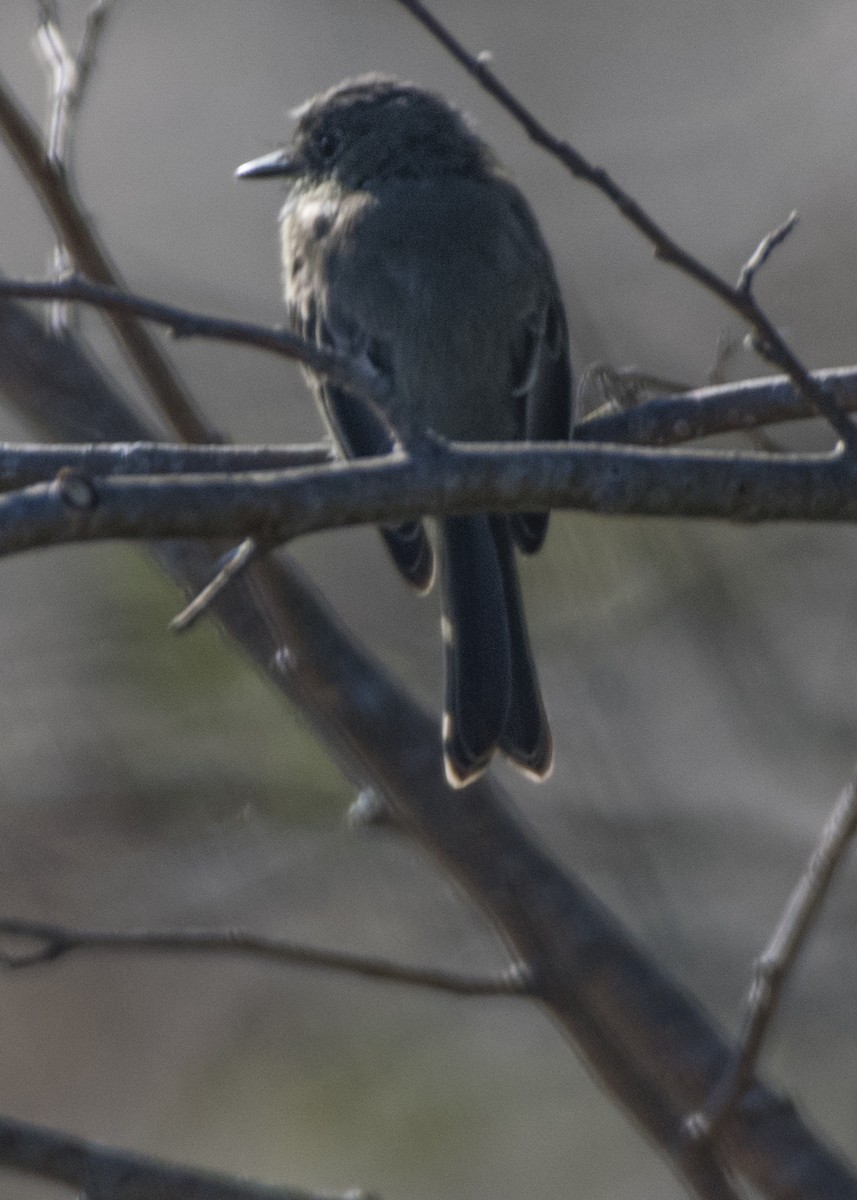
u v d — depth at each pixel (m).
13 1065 14.41
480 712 7.76
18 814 11.35
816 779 11.59
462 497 5.48
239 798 11.10
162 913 11.40
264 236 15.72
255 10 17.28
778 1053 11.68
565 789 11.05
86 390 8.62
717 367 7.84
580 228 15.23
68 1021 14.55
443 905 11.61
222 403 13.09
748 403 7.79
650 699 11.52
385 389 5.44
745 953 11.20
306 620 7.96
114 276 8.18
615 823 10.89
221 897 11.40
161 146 16.39
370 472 5.42
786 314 14.67
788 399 7.73
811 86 16.05
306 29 17.39
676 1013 7.68
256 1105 13.62
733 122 16.05
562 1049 13.02
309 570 12.61
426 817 7.80
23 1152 6.23
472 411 8.07
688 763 11.45
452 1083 12.99
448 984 7.21
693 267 5.70
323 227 8.77
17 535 5.06
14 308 8.64
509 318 8.21
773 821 11.48
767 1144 7.45
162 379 8.03
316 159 9.26
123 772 11.10
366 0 17.39
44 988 14.62
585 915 7.70
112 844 11.43
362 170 8.94
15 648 11.14
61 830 11.35
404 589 12.59
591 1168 12.45
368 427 7.81
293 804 11.11
